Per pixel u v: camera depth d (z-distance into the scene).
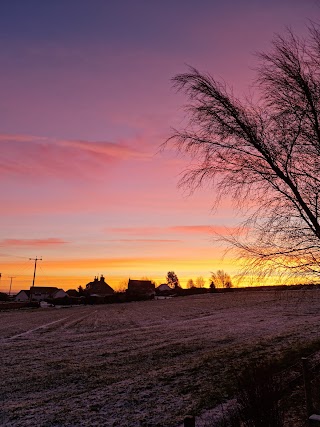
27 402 11.38
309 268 8.02
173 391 11.19
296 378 8.84
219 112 9.02
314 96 8.39
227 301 63.03
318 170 8.27
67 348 22.50
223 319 36.31
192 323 34.22
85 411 9.91
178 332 27.67
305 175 8.28
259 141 8.69
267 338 20.94
